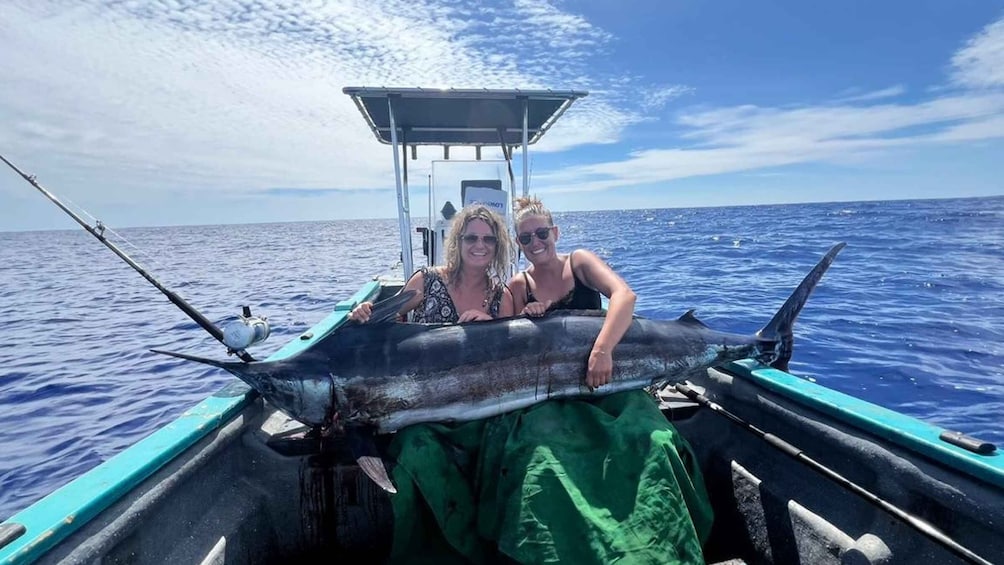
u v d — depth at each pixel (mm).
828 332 8305
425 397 2699
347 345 2760
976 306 9820
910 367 6617
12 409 6621
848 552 1946
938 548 1824
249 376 2607
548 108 5633
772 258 18781
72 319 12742
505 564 2324
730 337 3148
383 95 5055
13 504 4508
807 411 2402
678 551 1979
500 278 3273
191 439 2176
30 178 2586
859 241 24062
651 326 3043
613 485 2143
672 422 2953
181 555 2037
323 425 2672
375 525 2611
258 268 24062
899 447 1994
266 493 2574
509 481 2262
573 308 3262
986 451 1778
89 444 5609
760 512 2479
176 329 11094
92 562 1645
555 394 2791
